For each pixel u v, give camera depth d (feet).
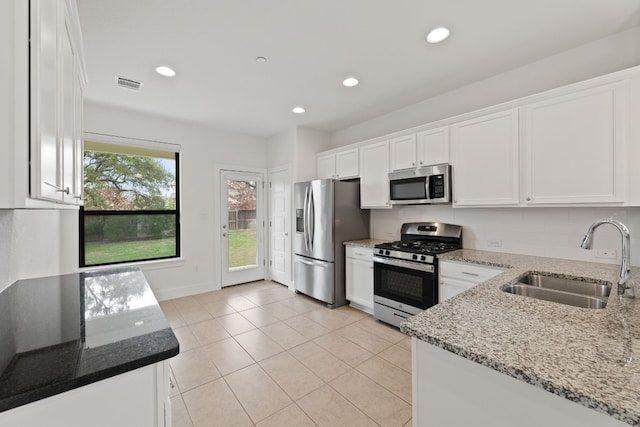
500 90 8.47
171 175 12.85
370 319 10.24
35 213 5.88
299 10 5.74
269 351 7.91
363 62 7.76
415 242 10.34
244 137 14.82
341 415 5.50
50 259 7.06
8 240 4.68
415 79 8.77
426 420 3.17
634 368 2.29
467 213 9.36
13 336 2.99
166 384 2.81
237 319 10.19
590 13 5.90
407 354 7.73
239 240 14.79
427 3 5.58
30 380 2.19
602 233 6.82
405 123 11.14
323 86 9.22
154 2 5.45
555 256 7.53
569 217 7.29
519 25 6.27
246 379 6.63
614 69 6.64
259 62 7.72
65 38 3.56
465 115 8.30
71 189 4.09
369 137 12.64
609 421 2.06
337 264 11.52
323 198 11.76
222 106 10.87
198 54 7.30
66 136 3.68
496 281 5.16
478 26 6.30
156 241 12.46
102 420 2.44
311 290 12.34
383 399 5.94
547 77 7.61
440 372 3.05
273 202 15.34
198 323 9.83
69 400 2.28
